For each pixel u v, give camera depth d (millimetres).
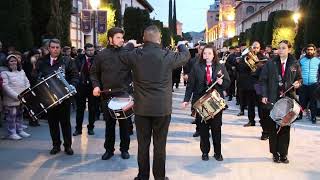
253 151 8188
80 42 25562
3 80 8984
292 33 26891
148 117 5926
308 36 18250
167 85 5852
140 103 5836
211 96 7109
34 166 7129
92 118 9594
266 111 7359
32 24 15344
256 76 10000
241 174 6738
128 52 5953
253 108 10727
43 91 7160
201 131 7488
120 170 6910
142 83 5793
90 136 9438
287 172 6855
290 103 6918
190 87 7527
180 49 6047
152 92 5781
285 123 6941
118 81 7230
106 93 7312
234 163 7340
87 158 7617
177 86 22297
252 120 10789
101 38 22688
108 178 6512
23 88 9195
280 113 6926
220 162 7398
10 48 11242
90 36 27016
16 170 6910
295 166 7188
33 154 7887
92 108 9555
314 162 7445
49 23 15547
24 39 13266
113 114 7031
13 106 9062
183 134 9773
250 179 6496
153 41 5863
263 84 7324
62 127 7793
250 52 10062
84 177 6559
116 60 7199
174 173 6766
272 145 7363
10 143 8758
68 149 7840
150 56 5766
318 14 18031
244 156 7809
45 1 15391
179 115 12719
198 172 6824
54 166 7133
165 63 5797
